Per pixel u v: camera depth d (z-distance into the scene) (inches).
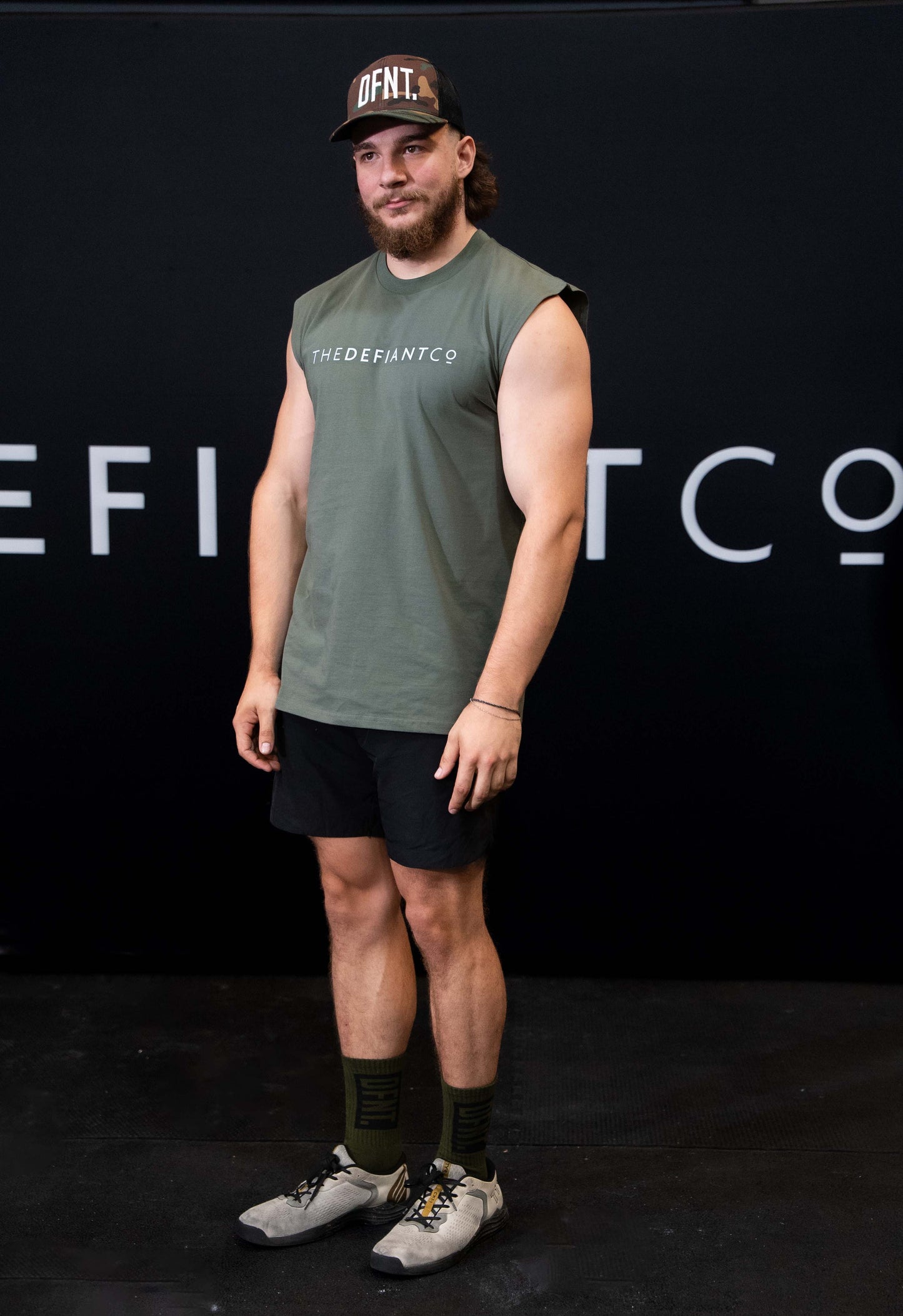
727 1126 78.3
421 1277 62.7
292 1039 90.9
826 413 95.7
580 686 99.3
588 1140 76.6
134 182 95.9
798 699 98.7
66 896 103.3
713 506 97.1
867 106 92.4
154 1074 85.1
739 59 92.7
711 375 96.0
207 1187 71.4
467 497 60.7
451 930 62.7
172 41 94.3
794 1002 97.9
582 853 101.3
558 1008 96.7
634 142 94.0
